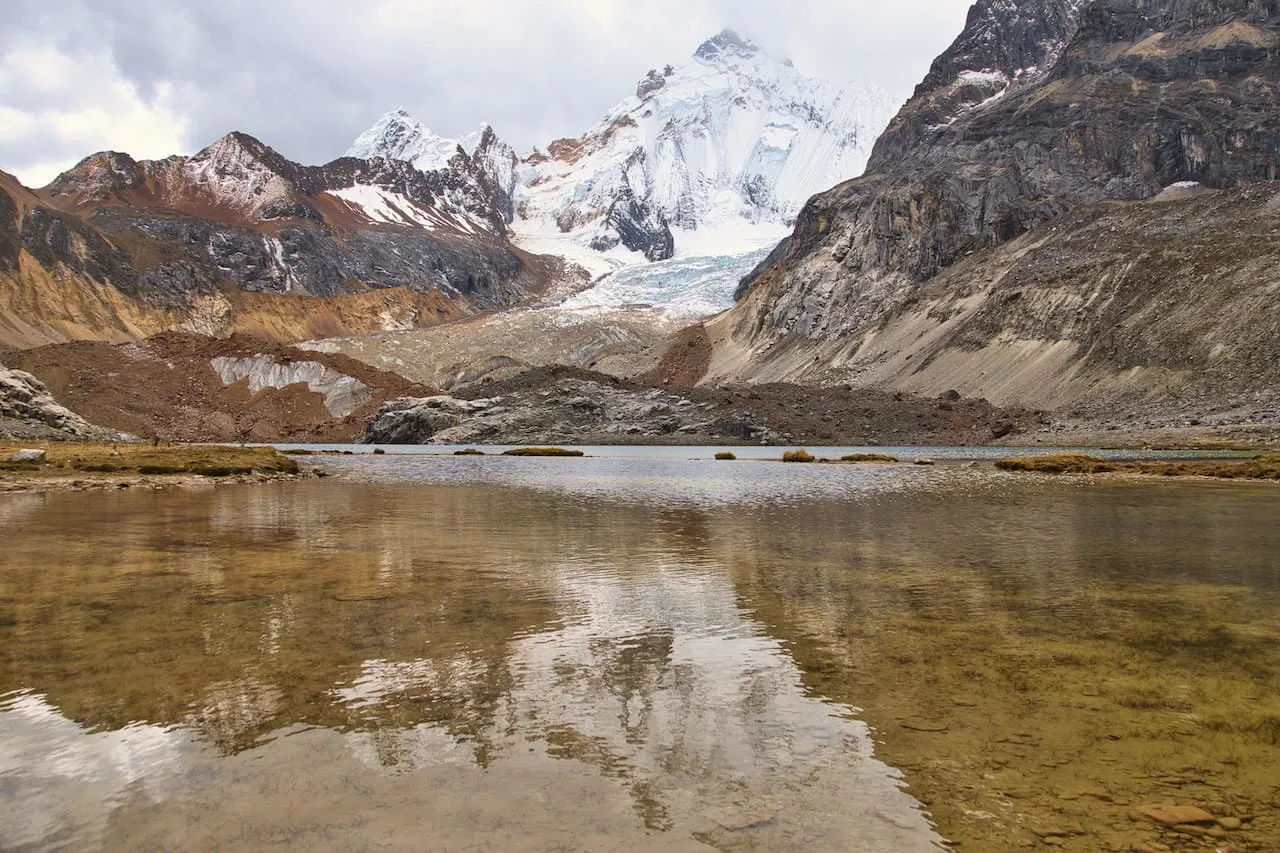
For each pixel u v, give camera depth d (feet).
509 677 35.60
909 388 543.80
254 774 25.76
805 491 145.28
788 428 468.34
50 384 590.96
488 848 21.33
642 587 55.62
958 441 419.95
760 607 49.49
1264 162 649.61
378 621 45.65
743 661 38.04
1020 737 28.76
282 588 55.26
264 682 34.65
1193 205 545.85
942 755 27.25
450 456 348.59
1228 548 73.61
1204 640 41.63
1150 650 39.78
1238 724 29.89
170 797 24.21
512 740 28.60
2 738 28.53
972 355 537.24
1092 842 21.66
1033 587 55.62
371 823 22.67
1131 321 463.42
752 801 24.06
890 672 36.29
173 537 82.28
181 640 41.39
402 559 68.03
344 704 32.09
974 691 33.60
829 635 42.80
